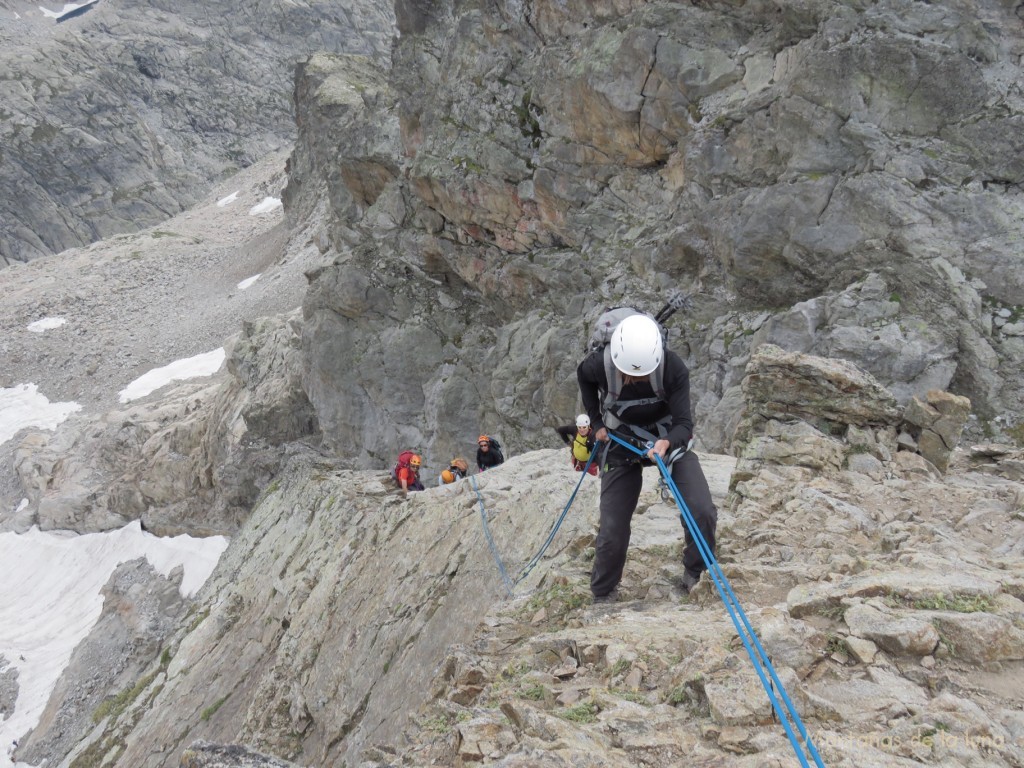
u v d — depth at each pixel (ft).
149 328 204.03
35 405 180.24
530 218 65.98
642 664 13.44
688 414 15.57
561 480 30.50
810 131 44.73
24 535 143.64
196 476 125.90
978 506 18.66
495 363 69.77
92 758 51.29
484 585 28.14
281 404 105.19
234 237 281.54
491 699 14.37
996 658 11.71
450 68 71.20
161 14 579.89
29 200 421.59
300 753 32.89
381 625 32.78
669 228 54.44
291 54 597.52
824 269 44.16
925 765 9.37
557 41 62.28
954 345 39.60
